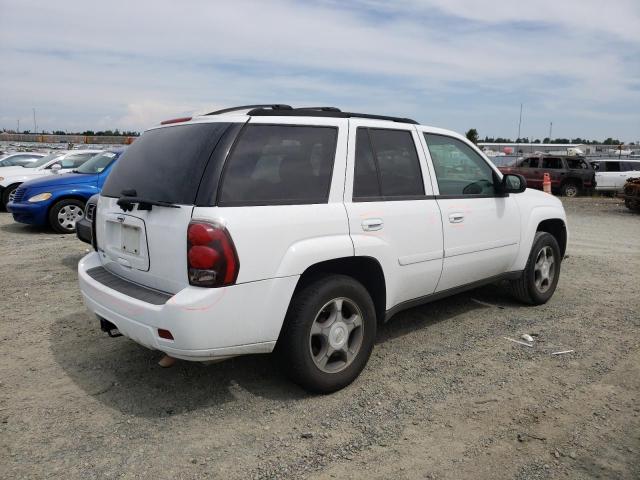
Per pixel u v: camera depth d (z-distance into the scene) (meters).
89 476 2.74
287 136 3.50
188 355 3.06
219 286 3.03
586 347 4.55
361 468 2.83
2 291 6.05
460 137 4.84
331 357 3.68
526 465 2.87
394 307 4.13
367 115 4.15
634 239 10.74
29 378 3.85
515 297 5.70
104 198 3.95
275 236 3.23
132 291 3.41
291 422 3.28
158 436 3.11
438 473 2.79
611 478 2.76
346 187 3.70
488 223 4.84
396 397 3.62
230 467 2.83
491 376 3.96
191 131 3.47
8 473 2.76
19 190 9.98
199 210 3.06
